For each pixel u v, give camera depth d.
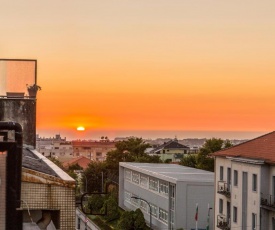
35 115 15.99
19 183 6.62
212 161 92.75
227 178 49.41
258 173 42.34
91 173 115.62
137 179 81.56
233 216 47.28
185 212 57.44
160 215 67.19
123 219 64.25
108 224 72.94
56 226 8.20
